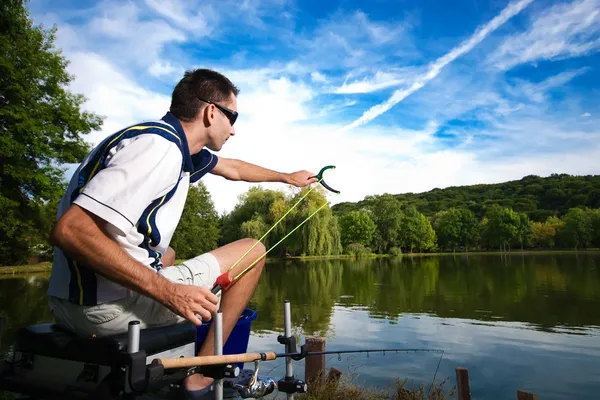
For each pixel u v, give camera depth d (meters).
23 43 14.06
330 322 9.02
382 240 66.31
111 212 1.23
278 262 34.47
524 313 10.41
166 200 1.51
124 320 1.41
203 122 1.64
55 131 14.40
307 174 2.38
